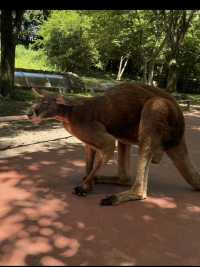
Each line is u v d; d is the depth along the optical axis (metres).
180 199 1.83
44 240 1.37
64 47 9.22
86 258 1.26
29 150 2.65
